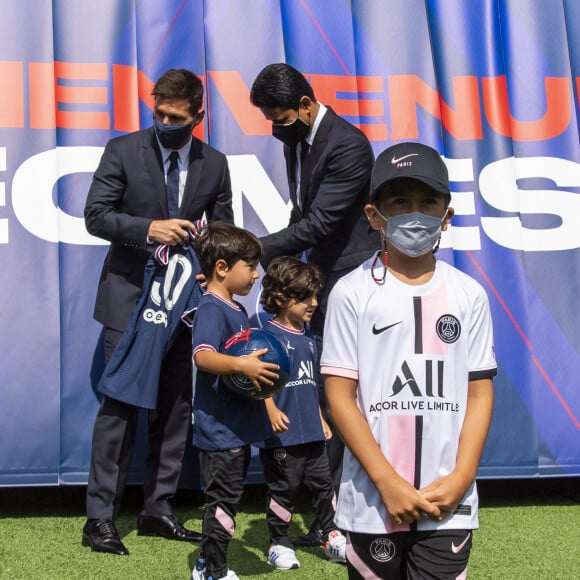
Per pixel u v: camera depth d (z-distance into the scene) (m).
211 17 3.54
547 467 3.46
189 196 3.09
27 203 3.35
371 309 1.74
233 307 2.62
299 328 2.97
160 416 3.08
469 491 1.71
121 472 2.96
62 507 3.42
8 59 3.39
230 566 2.75
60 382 3.31
